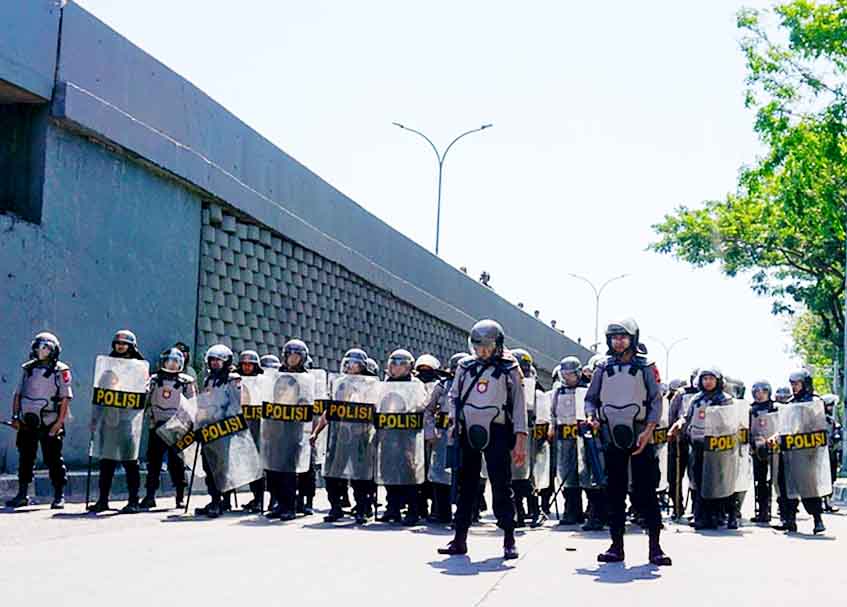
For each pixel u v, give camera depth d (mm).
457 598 7723
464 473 10172
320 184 26938
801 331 67500
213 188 21078
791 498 14625
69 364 17281
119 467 17500
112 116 17812
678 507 15305
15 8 15812
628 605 7699
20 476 14102
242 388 15109
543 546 11445
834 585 9180
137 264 19109
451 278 38719
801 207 31906
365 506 13898
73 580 7906
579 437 14695
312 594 7707
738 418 15117
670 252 41688
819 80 30953
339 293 28641
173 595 7445
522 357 14664
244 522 13258
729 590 8617
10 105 16828
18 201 16750
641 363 9961
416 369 14617
